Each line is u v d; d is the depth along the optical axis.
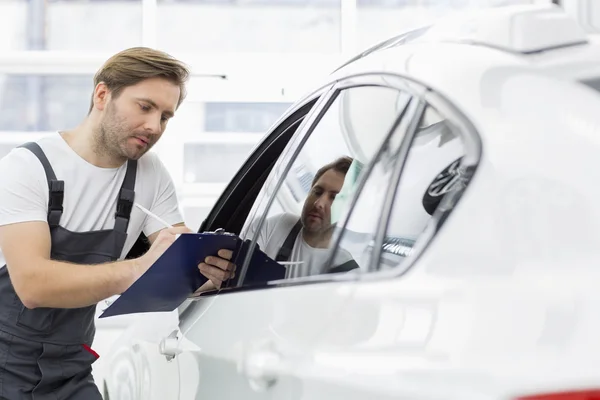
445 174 1.19
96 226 2.60
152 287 1.89
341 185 1.52
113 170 2.62
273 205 1.80
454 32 1.49
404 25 8.22
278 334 1.37
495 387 0.89
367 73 1.59
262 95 7.87
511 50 1.30
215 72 7.83
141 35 8.20
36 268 2.31
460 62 1.32
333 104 1.72
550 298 0.95
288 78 7.89
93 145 2.56
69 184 2.53
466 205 1.10
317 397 1.18
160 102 2.52
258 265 1.69
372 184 1.40
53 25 8.17
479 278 1.02
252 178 2.36
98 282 2.22
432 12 8.21
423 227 1.18
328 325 1.23
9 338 2.50
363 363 1.09
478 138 1.16
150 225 2.73
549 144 1.09
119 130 2.51
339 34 8.22
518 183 1.07
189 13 8.18
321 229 1.52
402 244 1.22
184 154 7.97
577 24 1.32
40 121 8.10
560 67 1.21
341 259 1.39
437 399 0.95
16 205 2.42
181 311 2.10
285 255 1.61
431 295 1.06
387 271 1.20
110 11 8.17
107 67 2.54
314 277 1.44
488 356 0.93
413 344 1.03
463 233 1.08
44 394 2.55
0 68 7.87
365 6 8.21
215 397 1.62
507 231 1.04
